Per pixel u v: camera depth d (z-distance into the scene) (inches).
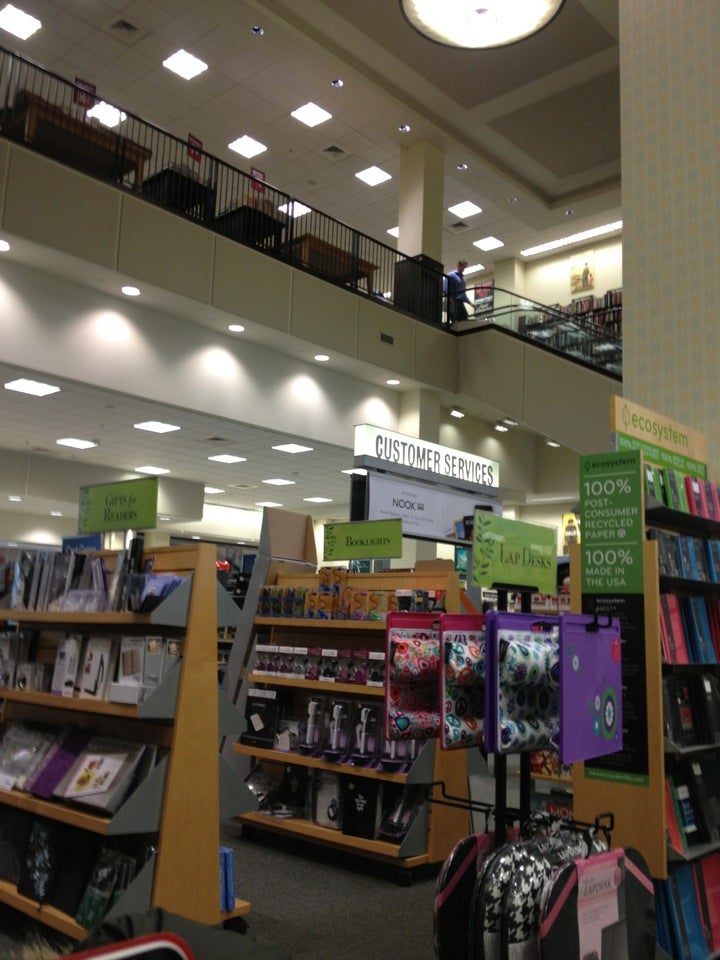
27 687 150.4
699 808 141.0
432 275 534.9
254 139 551.2
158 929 58.9
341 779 194.2
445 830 181.0
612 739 104.4
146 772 125.4
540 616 99.7
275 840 209.3
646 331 199.8
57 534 714.2
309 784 204.1
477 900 85.9
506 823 107.8
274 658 215.0
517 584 117.0
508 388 514.3
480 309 568.1
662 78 209.3
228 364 440.5
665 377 194.4
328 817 194.5
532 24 416.8
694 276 193.3
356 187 607.2
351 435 502.3
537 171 591.5
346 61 473.4
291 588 222.4
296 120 527.5
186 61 473.7
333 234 636.7
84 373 378.3
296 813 202.7
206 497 761.6
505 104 513.0
